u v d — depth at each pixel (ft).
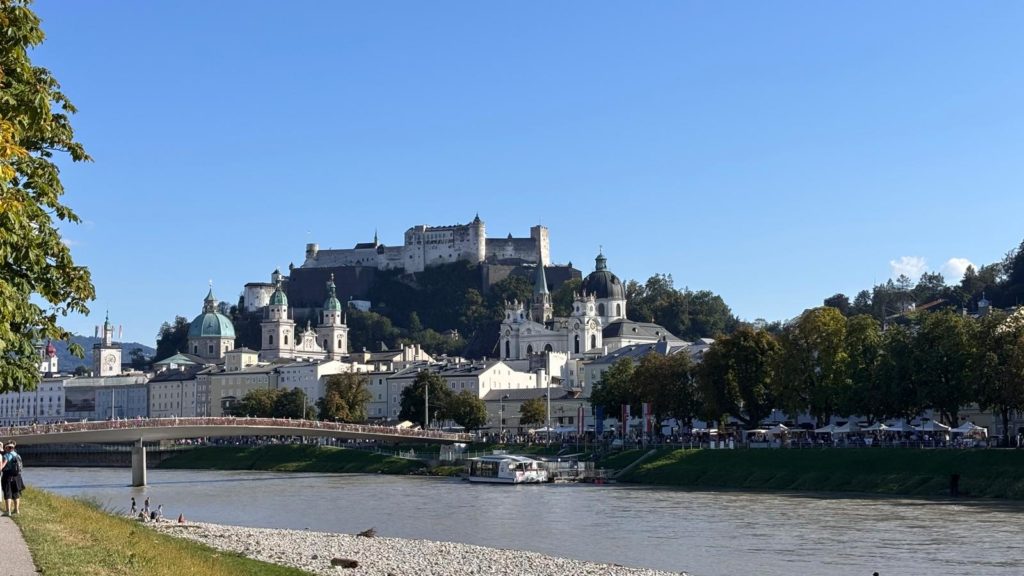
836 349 638.53
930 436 621.72
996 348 554.46
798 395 654.12
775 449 615.16
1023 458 505.25
